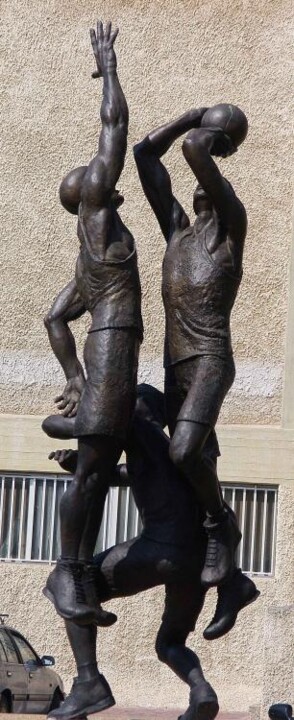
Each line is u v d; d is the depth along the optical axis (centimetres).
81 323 1891
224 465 1916
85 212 801
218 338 795
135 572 799
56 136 1986
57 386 1969
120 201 818
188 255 803
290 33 1973
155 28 1986
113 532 1906
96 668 804
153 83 1980
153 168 845
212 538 795
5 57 2006
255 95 1972
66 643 1895
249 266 1947
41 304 1977
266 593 1867
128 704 1845
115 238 798
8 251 1984
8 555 1941
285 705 1010
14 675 1639
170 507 803
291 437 1912
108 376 782
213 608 1823
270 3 1978
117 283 792
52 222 1980
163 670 1859
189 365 795
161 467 807
